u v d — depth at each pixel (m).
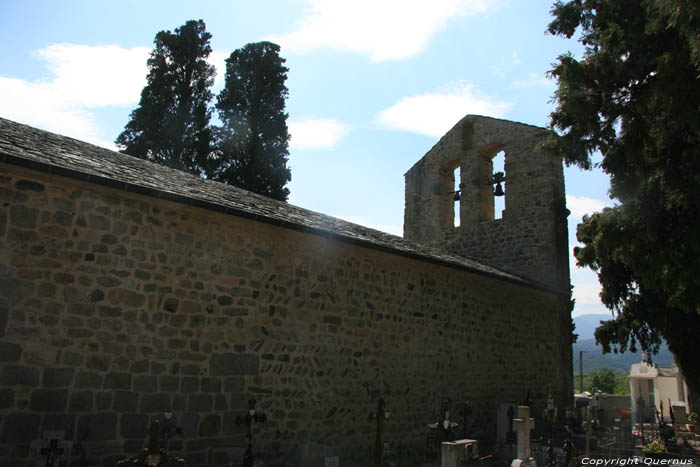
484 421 12.51
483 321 13.16
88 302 6.58
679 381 29.36
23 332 6.06
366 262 10.20
